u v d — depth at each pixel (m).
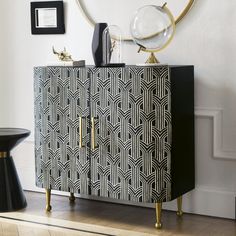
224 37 3.70
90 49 4.16
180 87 3.57
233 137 3.71
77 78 3.69
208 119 3.79
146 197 3.53
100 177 3.68
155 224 3.61
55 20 4.23
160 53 3.91
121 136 3.57
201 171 3.84
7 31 4.48
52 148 3.85
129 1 4.00
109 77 3.57
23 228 3.59
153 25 3.56
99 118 3.63
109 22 4.08
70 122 3.75
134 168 3.54
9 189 3.96
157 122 3.46
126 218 3.79
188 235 3.46
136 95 3.49
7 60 4.51
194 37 3.79
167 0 3.86
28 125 4.48
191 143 3.76
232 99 3.70
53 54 4.31
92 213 3.90
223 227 3.61
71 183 3.80
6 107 4.56
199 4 3.75
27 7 4.38
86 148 3.71
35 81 3.89
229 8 3.67
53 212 3.93
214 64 3.74
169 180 3.49
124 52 4.04
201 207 3.86
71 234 3.47
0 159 3.98
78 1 4.13
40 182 3.93
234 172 3.75
